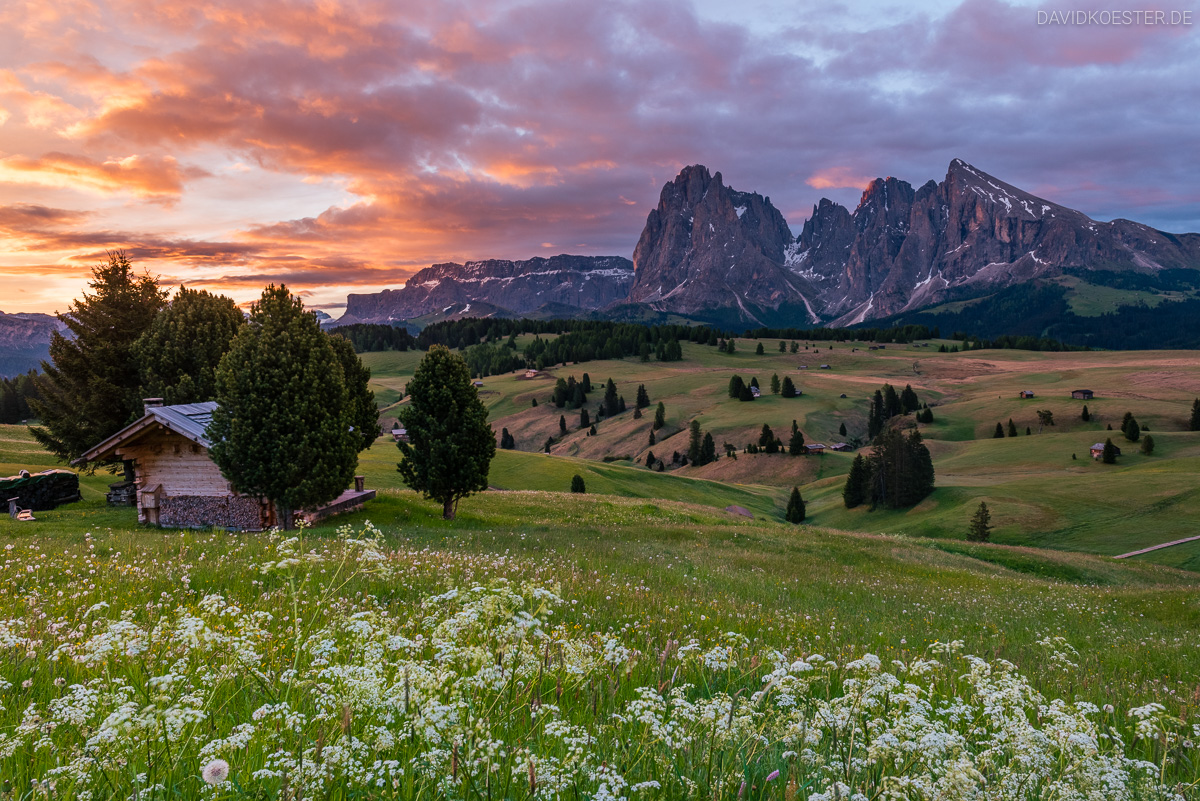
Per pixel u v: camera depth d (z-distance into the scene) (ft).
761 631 36.88
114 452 106.83
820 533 140.97
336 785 10.19
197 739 12.01
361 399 140.36
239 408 95.45
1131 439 469.57
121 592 32.35
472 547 74.79
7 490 107.96
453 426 117.70
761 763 13.30
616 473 326.65
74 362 128.67
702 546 105.19
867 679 13.58
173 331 127.24
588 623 31.73
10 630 20.58
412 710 11.39
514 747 11.94
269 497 96.89
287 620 23.48
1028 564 137.39
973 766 11.66
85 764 10.12
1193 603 74.33
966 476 446.60
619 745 13.39
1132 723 21.48
